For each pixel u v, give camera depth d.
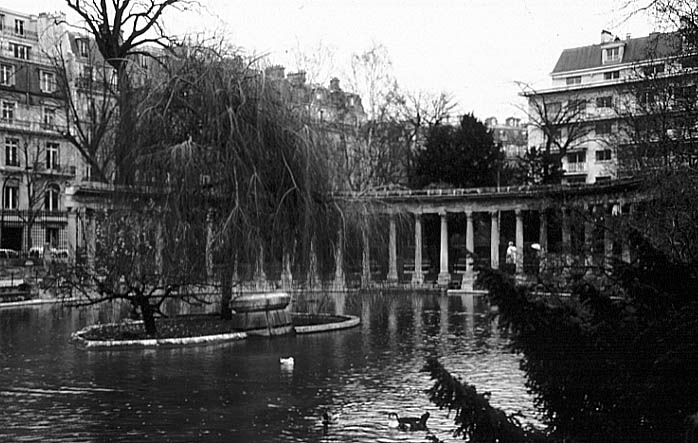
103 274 30.42
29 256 73.94
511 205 70.31
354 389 20.28
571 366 8.02
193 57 33.72
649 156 34.59
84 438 15.20
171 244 30.19
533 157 79.50
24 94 92.19
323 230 34.72
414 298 59.75
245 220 30.97
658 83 35.03
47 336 32.41
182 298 32.16
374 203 43.81
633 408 7.84
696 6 21.77
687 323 7.62
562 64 104.00
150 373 22.77
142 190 30.84
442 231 73.38
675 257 9.34
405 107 87.19
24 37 93.50
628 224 11.20
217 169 31.42
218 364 24.58
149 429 15.91
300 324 35.94
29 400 18.83
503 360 25.52
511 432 7.59
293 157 33.56
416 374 22.66
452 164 79.12
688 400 7.66
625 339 7.93
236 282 33.78
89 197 42.66
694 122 28.36
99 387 20.50
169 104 32.03
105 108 51.59
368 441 14.88
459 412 7.75
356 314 44.03
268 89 33.50
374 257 43.19
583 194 52.47
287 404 18.39
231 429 15.91
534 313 8.12
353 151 73.31
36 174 83.38
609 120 71.94
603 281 9.05
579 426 8.16
